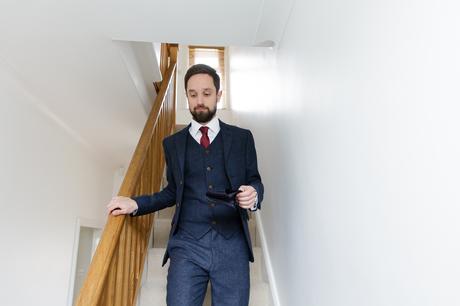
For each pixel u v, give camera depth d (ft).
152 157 7.15
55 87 7.09
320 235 3.45
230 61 14.30
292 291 4.59
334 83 3.09
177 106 15.44
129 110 8.28
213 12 4.99
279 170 5.50
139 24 5.23
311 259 3.75
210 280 4.32
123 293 4.36
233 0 4.75
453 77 1.55
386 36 2.17
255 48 8.25
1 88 6.16
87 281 3.25
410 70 1.90
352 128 2.68
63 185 8.75
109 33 5.44
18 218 6.62
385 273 2.16
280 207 5.38
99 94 7.47
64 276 8.71
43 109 7.70
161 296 5.68
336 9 3.06
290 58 4.84
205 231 4.30
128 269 4.62
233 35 5.62
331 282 3.13
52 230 8.11
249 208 3.97
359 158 2.55
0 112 6.11
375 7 2.32
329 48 3.22
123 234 4.33
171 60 11.34
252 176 4.58
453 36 1.55
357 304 2.58
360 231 2.53
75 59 6.14
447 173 1.58
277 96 5.70
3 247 6.10
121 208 4.08
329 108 3.21
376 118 2.29
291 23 4.82
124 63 6.33
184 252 4.29
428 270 1.72
